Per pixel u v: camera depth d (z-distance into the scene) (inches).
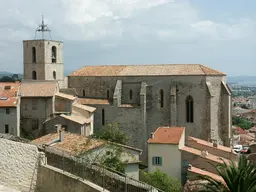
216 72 4023.1
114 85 4276.6
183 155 3011.8
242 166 1296.8
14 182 1391.5
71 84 4569.4
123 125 4087.1
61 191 1355.8
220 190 1286.9
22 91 3587.6
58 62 4601.4
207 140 3929.6
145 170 3218.5
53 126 3351.4
